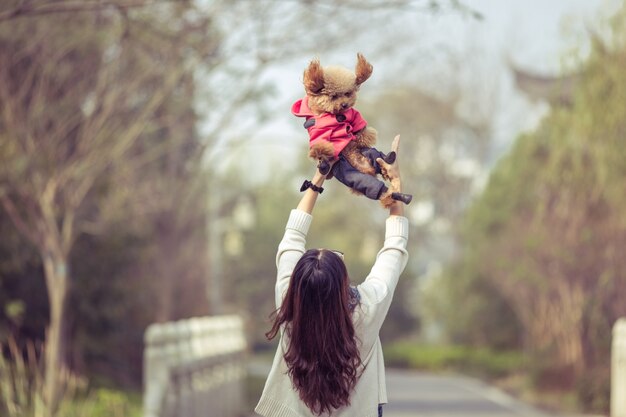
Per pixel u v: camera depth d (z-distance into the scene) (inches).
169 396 585.6
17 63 643.5
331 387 193.9
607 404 993.5
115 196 745.0
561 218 1121.4
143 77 661.3
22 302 735.7
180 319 1208.2
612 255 1020.5
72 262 780.0
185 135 895.1
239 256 2480.3
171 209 989.2
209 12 669.3
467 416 964.0
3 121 610.2
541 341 1443.2
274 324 200.1
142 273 983.6
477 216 1775.3
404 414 973.8
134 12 624.1
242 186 1663.4
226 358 824.3
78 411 585.0
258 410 201.8
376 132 206.1
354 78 202.1
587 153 978.1
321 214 2618.1
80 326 804.0
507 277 1531.7
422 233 2583.7
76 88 655.8
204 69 749.9
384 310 199.8
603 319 1154.7
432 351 2172.7
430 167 2482.8
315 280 194.2
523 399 1256.8
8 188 601.3
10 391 541.3
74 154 614.9
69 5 460.1
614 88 882.8
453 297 1947.6
